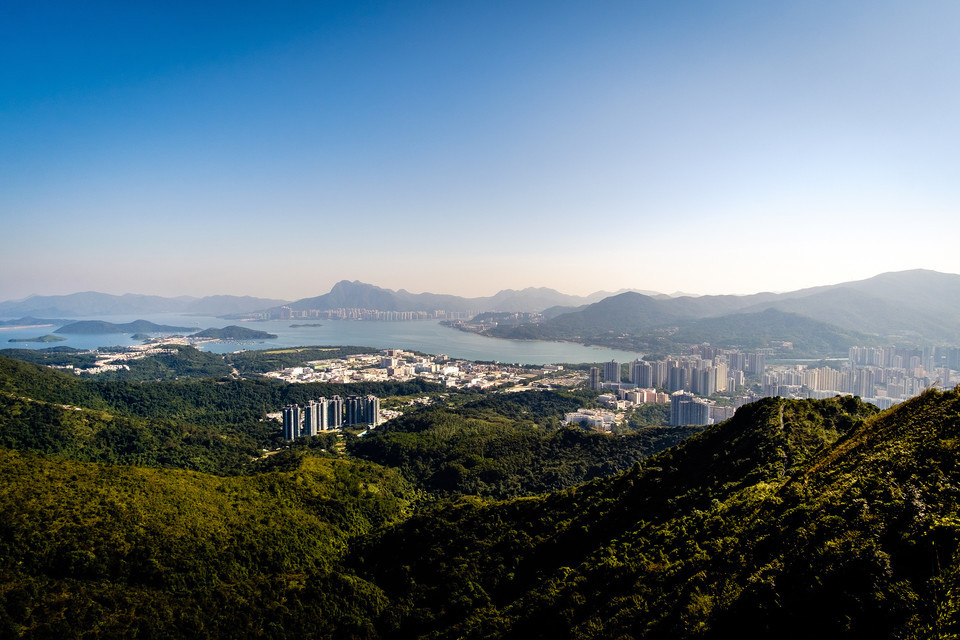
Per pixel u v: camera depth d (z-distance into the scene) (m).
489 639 54.69
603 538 72.50
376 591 78.44
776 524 43.75
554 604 54.06
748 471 68.75
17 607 57.03
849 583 31.12
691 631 36.84
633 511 76.19
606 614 47.06
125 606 62.75
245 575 78.38
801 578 33.66
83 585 63.75
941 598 27.55
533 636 51.38
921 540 30.91
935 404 52.22
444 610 69.38
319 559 89.88
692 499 68.88
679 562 48.38
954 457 37.75
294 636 67.12
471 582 73.88
